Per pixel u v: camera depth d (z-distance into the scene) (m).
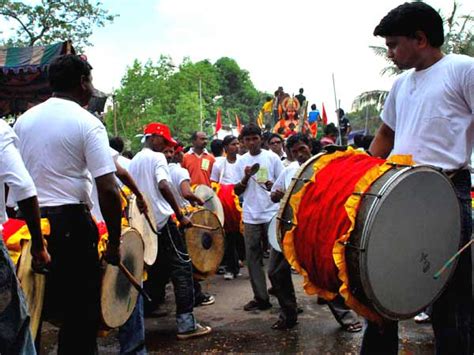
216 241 5.96
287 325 5.08
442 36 2.85
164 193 4.75
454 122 2.76
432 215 2.66
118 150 6.46
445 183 2.68
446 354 2.89
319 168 2.81
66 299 3.22
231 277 7.41
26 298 2.96
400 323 5.12
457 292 2.87
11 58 8.48
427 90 2.82
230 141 7.84
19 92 9.34
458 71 2.74
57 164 3.12
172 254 4.89
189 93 45.91
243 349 4.57
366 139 6.41
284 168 5.68
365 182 2.54
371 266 2.46
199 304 6.02
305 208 2.75
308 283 2.84
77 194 3.17
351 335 4.85
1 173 2.61
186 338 4.84
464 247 2.71
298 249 2.79
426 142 2.81
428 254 2.67
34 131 3.16
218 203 6.92
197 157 8.27
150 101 44.50
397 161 2.62
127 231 3.80
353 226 2.48
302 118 21.89
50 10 23.31
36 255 2.83
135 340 4.04
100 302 3.42
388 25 2.84
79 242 3.16
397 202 2.51
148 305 5.58
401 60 2.86
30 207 2.68
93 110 10.92
